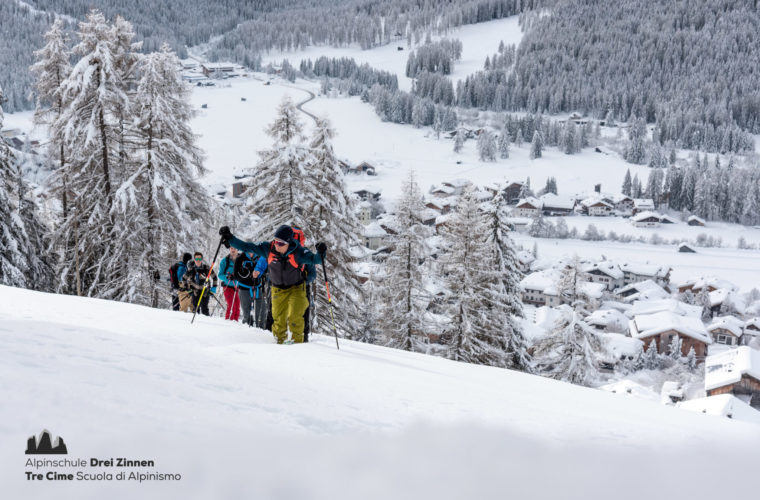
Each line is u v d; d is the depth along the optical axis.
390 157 177.00
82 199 20.61
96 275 20.38
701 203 142.62
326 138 22.06
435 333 24.81
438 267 24.83
